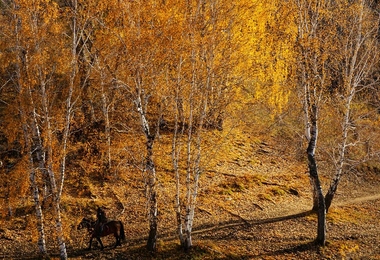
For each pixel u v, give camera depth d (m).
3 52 16.28
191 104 17.41
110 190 24.14
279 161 32.91
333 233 21.31
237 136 34.41
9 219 20.02
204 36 16.72
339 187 30.17
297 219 22.97
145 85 17.56
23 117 16.44
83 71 21.47
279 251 18.98
